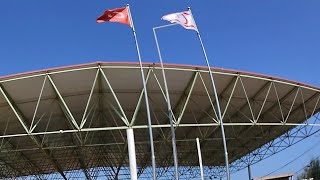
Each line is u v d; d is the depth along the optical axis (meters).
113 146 49.03
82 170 57.97
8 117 37.41
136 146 49.25
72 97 35.16
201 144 50.41
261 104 41.09
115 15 29.78
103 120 40.75
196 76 33.50
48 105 36.38
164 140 44.25
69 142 46.34
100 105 37.50
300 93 39.69
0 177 57.41
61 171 57.53
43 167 56.38
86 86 33.72
